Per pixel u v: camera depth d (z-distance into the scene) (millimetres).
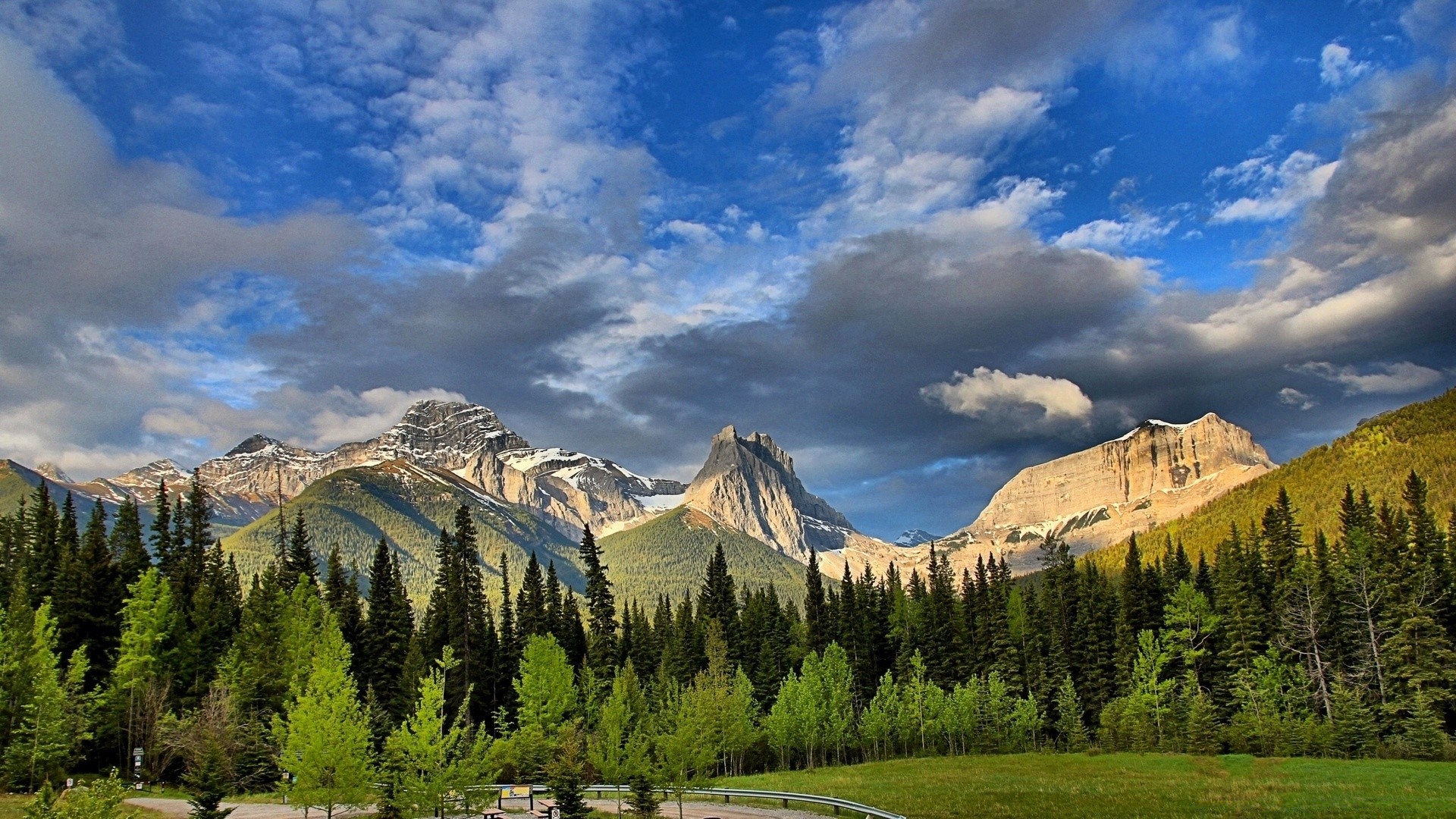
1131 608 121750
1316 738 83438
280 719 65625
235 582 116125
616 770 62406
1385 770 68125
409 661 97188
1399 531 103062
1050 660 124688
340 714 54625
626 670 98375
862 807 58250
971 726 110688
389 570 111125
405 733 55281
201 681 89688
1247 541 132750
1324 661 99062
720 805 69250
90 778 74812
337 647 81938
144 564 104250
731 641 131750
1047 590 135250
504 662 113688
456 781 55875
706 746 68500
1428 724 80250
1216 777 71188
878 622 144000
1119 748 101062
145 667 81750
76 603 91812
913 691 113188
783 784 79938
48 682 68750
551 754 83938
